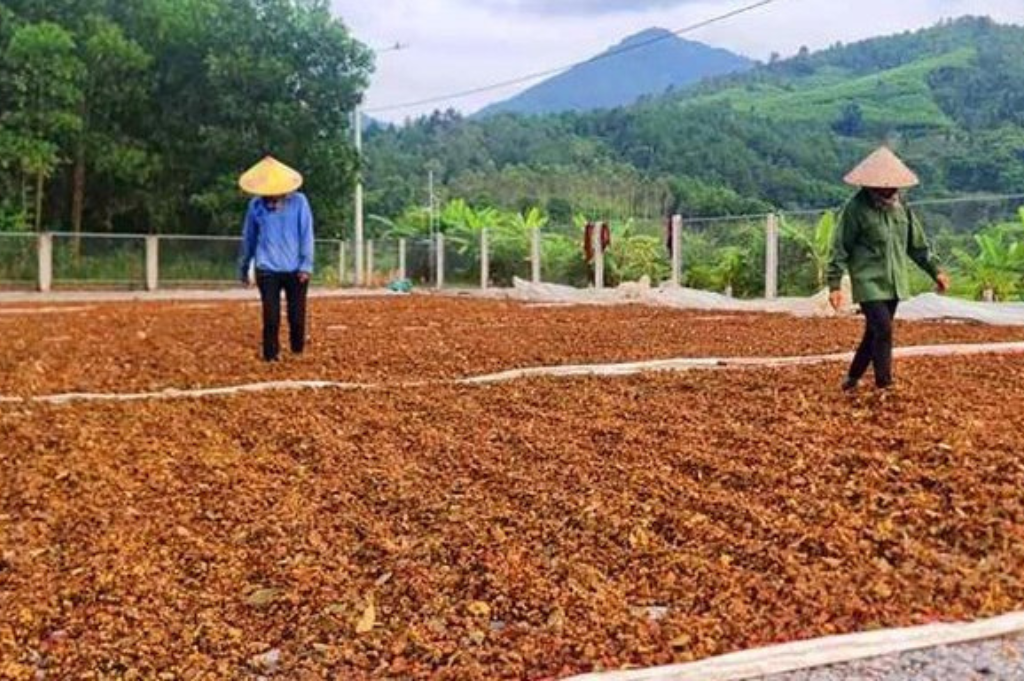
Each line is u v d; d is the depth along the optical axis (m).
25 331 15.13
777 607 4.00
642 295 22.42
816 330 13.86
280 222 10.80
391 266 35.09
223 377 9.88
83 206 36.47
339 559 4.64
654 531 4.91
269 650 3.76
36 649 3.77
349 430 7.23
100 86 34.69
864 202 7.61
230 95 34.84
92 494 5.70
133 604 4.16
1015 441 6.11
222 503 5.50
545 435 6.91
